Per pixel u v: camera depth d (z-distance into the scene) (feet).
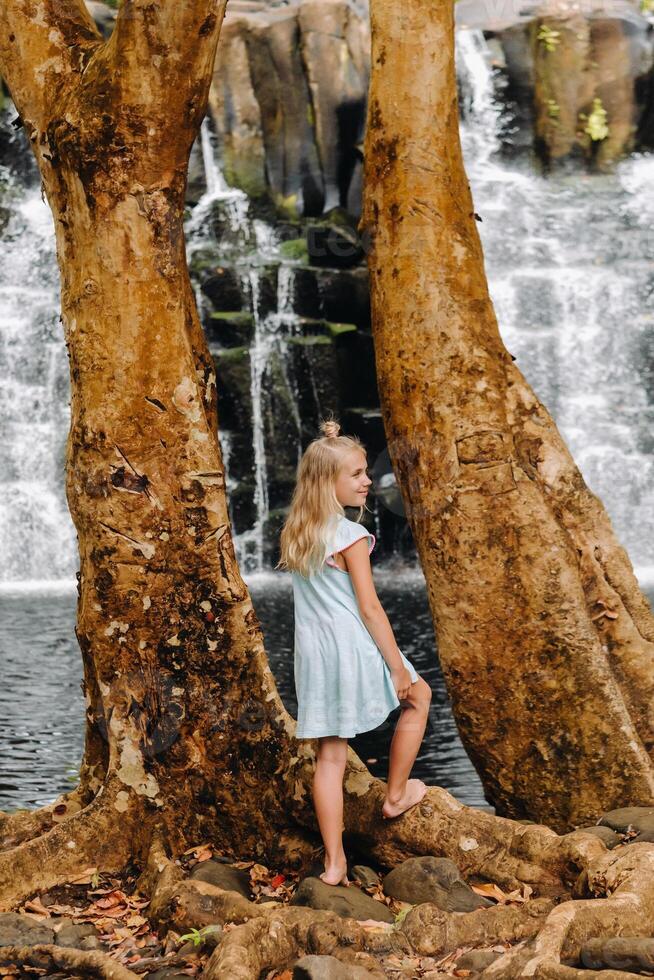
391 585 44.96
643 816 13.55
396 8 15.29
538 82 61.05
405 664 12.60
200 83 13.82
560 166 61.31
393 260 15.30
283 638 32.60
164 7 13.35
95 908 12.93
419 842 13.10
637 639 15.64
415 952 11.18
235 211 55.36
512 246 58.80
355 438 12.96
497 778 14.73
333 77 55.16
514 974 9.88
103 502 14.14
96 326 14.16
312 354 50.26
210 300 51.06
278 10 58.13
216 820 14.19
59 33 14.96
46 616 37.70
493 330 15.31
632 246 58.65
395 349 15.21
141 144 13.89
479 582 14.56
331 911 11.46
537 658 14.46
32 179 56.49
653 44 61.26
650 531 53.52
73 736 23.36
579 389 55.83
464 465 14.67
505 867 12.60
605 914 10.59
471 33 61.36
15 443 51.90
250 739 14.26
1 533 50.29
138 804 13.98
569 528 15.58
